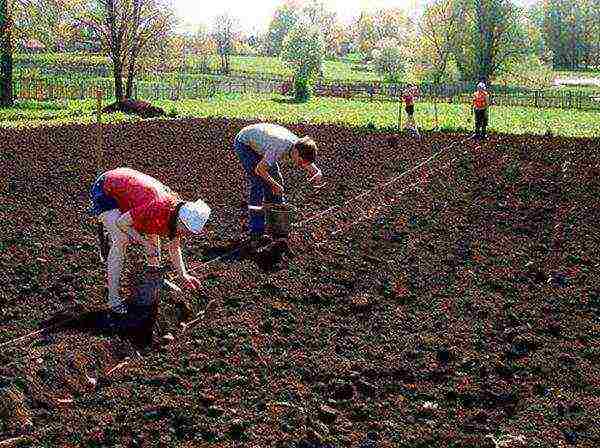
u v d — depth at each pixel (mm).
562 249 9391
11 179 12359
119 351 6258
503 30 67688
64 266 8156
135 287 7453
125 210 6613
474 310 7375
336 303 7504
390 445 5039
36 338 6363
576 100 45875
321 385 5805
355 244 9461
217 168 14172
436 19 70562
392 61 83062
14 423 5223
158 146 16562
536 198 12055
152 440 5012
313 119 30453
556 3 105938
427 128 23422
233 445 4969
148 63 46906
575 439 5137
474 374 6066
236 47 119938
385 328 6930
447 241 9680
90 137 17562
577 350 6488
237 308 7242
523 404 5621
